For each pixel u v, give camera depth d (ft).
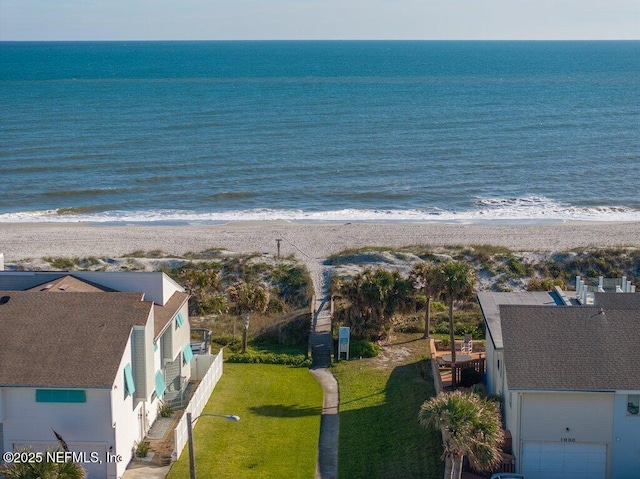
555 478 106.73
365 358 156.87
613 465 105.91
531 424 105.91
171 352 129.90
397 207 297.53
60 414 106.73
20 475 84.79
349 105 586.86
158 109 559.38
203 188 323.78
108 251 233.96
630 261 213.25
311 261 222.07
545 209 294.25
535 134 454.81
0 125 477.77
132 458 115.85
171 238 248.32
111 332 111.55
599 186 330.75
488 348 132.36
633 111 563.07
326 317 178.40
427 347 161.07
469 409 90.43
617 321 111.34
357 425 127.95
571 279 206.80
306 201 305.12
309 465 115.14
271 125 481.05
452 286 143.64
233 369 151.94
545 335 109.81
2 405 106.32
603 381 103.81
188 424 99.35
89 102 605.73
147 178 338.95
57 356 108.27
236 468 113.60
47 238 249.96
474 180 340.18
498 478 103.91
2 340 110.52
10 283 133.59
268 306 184.85
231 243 241.96
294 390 142.92
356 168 360.69
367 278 168.76
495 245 237.04
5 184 328.29
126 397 112.27
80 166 360.89
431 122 497.46
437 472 109.40
